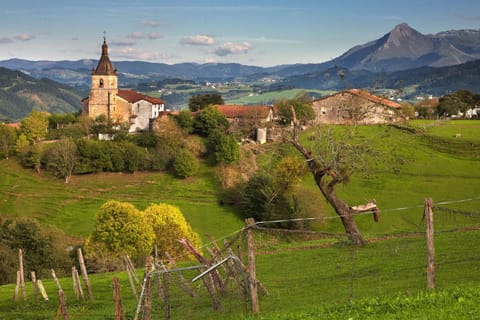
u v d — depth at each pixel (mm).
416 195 99375
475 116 170500
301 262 33344
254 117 157625
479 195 98500
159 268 25953
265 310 24078
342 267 31250
